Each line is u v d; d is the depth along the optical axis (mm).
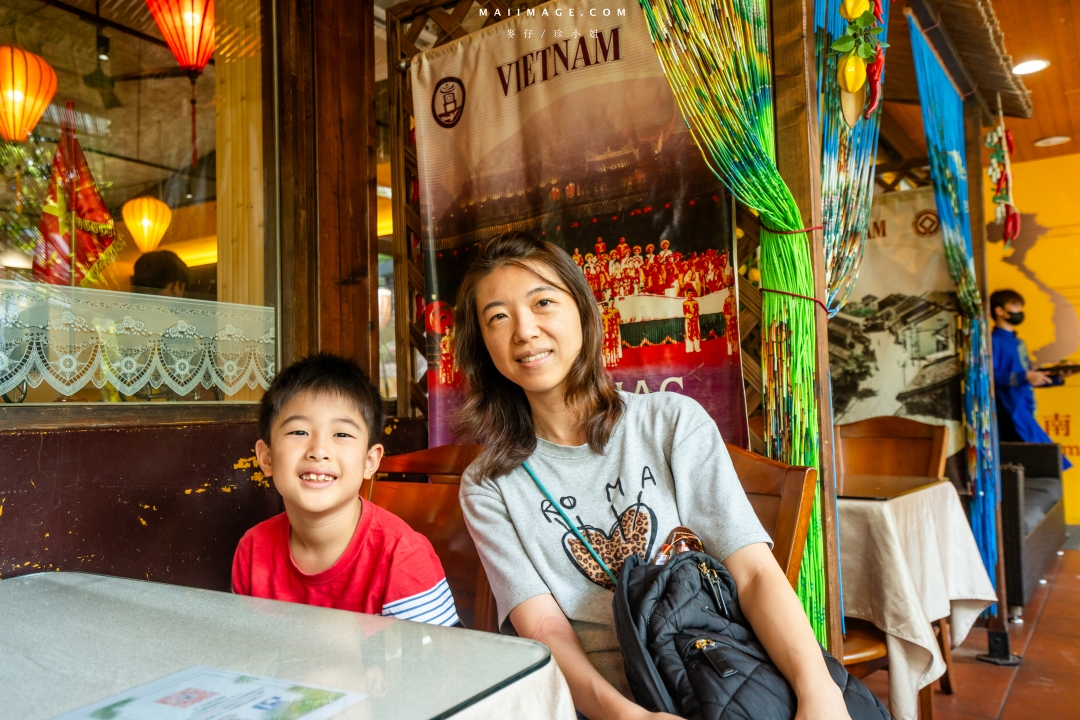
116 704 557
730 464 1220
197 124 2121
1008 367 5324
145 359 1901
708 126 1755
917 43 3023
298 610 814
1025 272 6527
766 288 1800
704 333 1958
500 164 2328
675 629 1015
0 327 1637
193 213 2086
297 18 2359
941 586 2426
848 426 3465
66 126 1841
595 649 1230
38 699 571
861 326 4297
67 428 1618
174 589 928
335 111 2449
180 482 1834
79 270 1809
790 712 935
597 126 2131
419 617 1188
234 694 570
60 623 776
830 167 2055
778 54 1812
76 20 1884
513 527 1314
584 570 1250
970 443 3414
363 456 1239
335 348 2398
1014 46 4332
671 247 2012
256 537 1324
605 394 1317
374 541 1244
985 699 2510
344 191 2463
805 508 1274
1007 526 3480
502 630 1288
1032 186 6504
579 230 2162
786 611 1031
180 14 2078
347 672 612
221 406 2037
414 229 2629
